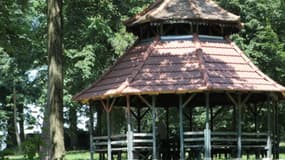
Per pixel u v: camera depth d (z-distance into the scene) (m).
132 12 38.94
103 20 38.03
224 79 24.22
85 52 38.12
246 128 38.84
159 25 25.98
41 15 39.41
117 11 39.56
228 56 26.06
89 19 37.56
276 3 42.62
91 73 39.25
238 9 42.38
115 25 39.62
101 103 26.95
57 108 20.58
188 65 24.83
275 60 41.28
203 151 25.17
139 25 27.08
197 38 26.09
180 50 25.72
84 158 39.34
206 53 25.59
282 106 40.91
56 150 19.94
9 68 47.06
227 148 26.02
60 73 21.02
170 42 26.19
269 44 40.81
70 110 53.56
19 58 40.66
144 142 24.64
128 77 24.67
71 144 55.66
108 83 26.11
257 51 41.31
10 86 58.81
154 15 25.80
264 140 24.97
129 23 27.47
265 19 42.53
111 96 24.55
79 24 38.22
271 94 25.53
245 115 38.47
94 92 26.12
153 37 26.92
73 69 39.28
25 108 61.00
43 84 43.72
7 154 7.52
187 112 40.34
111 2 38.47
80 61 37.94
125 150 25.39
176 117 42.16
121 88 24.03
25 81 59.28
